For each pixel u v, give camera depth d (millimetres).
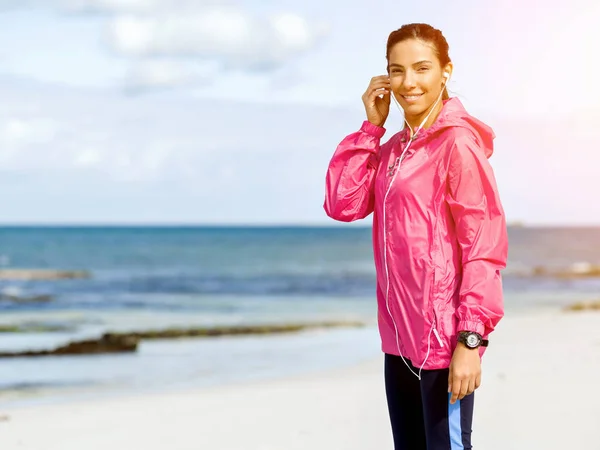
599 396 6297
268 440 5371
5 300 26812
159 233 91625
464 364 2449
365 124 2859
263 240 76750
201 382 9359
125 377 9977
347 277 39312
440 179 2557
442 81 2740
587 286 29844
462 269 2568
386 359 2783
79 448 5383
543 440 4902
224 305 25344
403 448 2730
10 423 6262
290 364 10766
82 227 113688
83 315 22016
